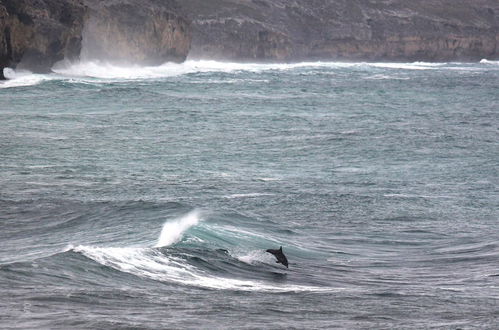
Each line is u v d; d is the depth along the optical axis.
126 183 135.38
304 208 120.94
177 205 111.31
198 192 129.88
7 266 72.00
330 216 116.81
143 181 137.88
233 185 136.75
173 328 59.28
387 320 65.56
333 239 104.06
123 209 110.62
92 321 59.28
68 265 74.31
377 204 125.31
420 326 63.69
